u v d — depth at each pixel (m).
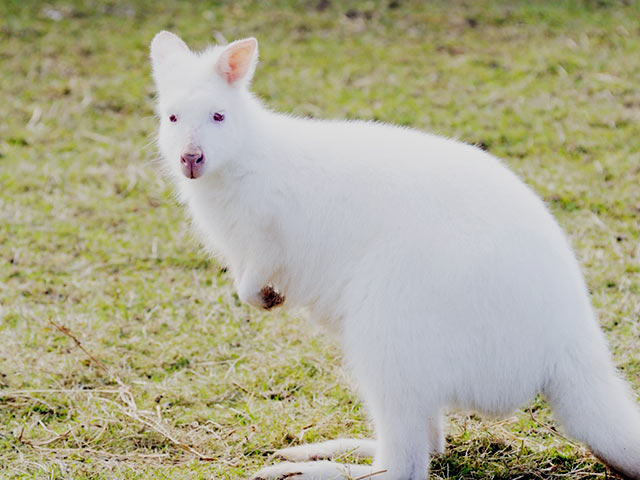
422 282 4.20
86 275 6.92
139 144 9.04
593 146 8.51
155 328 6.22
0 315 6.31
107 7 11.94
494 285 4.12
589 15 11.38
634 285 6.40
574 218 7.38
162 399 5.49
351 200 4.55
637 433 4.18
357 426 5.17
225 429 5.19
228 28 11.30
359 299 4.38
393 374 4.23
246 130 4.71
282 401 5.47
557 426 5.08
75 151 8.95
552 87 9.69
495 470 4.72
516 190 4.41
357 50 10.76
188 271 7.02
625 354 5.62
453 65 10.30
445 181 4.41
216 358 5.93
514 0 11.92
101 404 5.42
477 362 4.16
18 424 5.24
